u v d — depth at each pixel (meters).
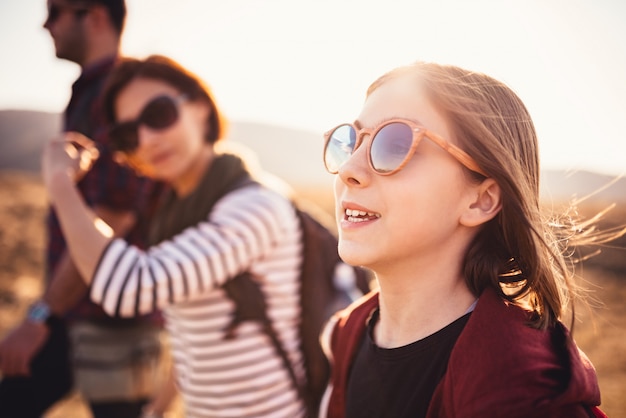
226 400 1.80
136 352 2.37
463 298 1.01
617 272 9.46
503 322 0.89
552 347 0.89
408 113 0.99
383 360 1.05
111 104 2.03
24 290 8.20
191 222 1.81
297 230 1.89
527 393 0.79
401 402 1.01
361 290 2.06
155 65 1.94
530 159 1.06
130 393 2.37
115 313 1.61
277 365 1.82
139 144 1.93
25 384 2.44
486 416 0.80
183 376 1.94
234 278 1.75
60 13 2.50
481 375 0.84
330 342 1.36
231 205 1.75
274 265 1.80
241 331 1.78
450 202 0.97
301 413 1.88
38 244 12.39
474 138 0.96
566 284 1.01
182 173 1.97
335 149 1.11
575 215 1.18
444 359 0.97
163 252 1.66
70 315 2.34
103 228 1.76
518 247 1.00
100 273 1.59
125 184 2.26
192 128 1.96
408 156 0.95
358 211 1.02
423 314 1.02
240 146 2.19
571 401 0.79
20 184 28.50
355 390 1.13
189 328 1.82
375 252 0.99
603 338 6.30
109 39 2.57
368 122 1.04
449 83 0.99
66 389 2.57
